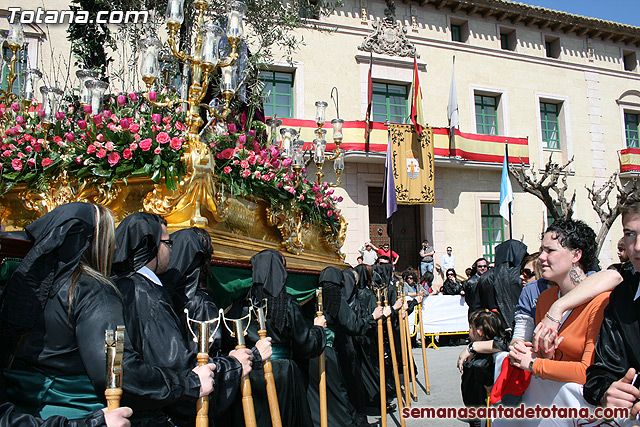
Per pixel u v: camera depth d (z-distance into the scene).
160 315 2.18
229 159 3.74
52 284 1.81
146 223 2.36
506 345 3.66
